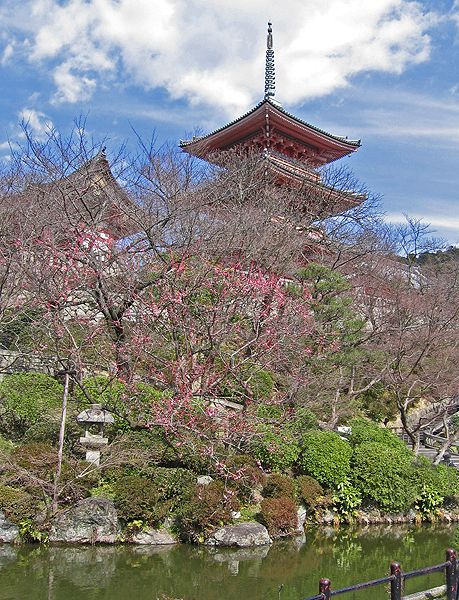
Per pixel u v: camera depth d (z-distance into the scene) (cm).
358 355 1616
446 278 2544
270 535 1144
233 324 1225
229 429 1154
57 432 1243
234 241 1538
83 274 1305
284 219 1942
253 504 1216
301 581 938
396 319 1978
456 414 2270
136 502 1056
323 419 1712
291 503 1199
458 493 1561
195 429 1111
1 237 1398
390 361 1805
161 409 1130
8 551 959
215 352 1197
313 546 1162
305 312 1407
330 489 1358
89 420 1181
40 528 1007
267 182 2231
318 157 3003
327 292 1658
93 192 1556
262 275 1356
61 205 1412
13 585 837
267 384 1396
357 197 2520
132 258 1339
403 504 1399
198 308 1240
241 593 866
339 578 970
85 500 1043
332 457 1368
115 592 836
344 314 1634
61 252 1289
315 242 2192
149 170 1666
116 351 1257
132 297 1297
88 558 967
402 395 1909
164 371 1280
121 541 1034
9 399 1302
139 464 1159
